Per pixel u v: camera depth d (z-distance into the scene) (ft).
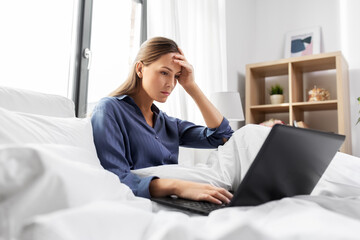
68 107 3.36
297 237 0.95
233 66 9.46
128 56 6.64
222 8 8.71
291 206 1.42
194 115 6.82
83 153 2.01
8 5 4.32
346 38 9.11
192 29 7.35
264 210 1.42
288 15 10.27
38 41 4.79
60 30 5.19
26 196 1.16
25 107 2.84
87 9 5.53
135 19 6.84
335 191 2.36
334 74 9.11
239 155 3.10
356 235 0.94
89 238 0.98
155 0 6.27
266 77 10.29
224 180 2.97
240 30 9.98
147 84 3.43
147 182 2.44
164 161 3.68
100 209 1.09
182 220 1.38
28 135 2.04
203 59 7.61
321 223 1.12
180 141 4.59
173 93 6.25
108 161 2.77
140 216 1.19
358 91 8.71
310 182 2.15
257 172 1.62
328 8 9.52
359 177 2.91
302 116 9.42
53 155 1.39
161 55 3.40
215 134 4.24
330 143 2.05
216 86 7.98
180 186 2.36
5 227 1.10
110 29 6.23
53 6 5.05
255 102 9.45
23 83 4.55
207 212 1.85
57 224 0.92
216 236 0.97
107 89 6.14
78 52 5.40
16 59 4.44
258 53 10.77
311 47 9.50
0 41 4.22
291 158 1.75
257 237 0.95
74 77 5.32
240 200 1.69
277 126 1.54
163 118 4.19
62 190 1.25
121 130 3.22
